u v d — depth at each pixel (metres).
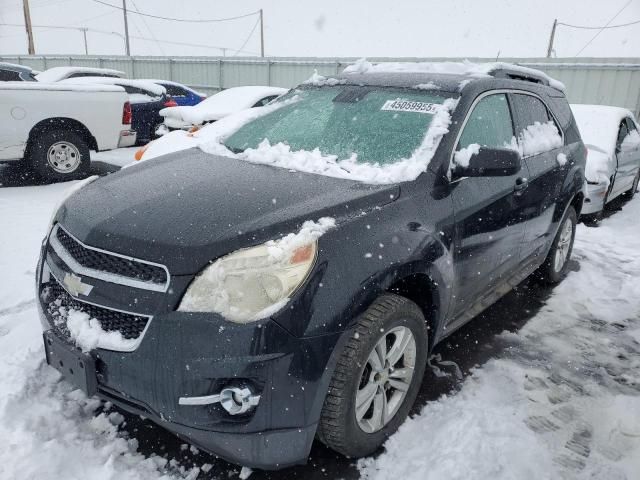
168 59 22.97
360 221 2.21
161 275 1.96
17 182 7.33
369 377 2.26
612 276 4.78
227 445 1.95
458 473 2.24
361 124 3.07
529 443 2.46
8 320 3.33
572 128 4.45
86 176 7.79
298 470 2.27
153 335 1.90
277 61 20.11
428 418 2.62
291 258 1.94
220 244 1.96
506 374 3.09
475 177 2.88
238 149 3.28
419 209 2.46
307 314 1.92
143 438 2.40
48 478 2.12
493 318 3.87
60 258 2.29
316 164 2.77
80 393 2.66
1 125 6.83
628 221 6.80
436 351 3.33
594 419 2.71
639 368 3.25
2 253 4.52
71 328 2.11
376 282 2.12
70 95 7.35
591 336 3.65
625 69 14.63
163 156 3.28
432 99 3.05
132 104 10.75
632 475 2.32
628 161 7.36
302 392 1.93
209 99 9.20
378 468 2.29
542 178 3.67
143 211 2.23
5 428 2.36
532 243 3.77
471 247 2.82
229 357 1.84
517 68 3.87
